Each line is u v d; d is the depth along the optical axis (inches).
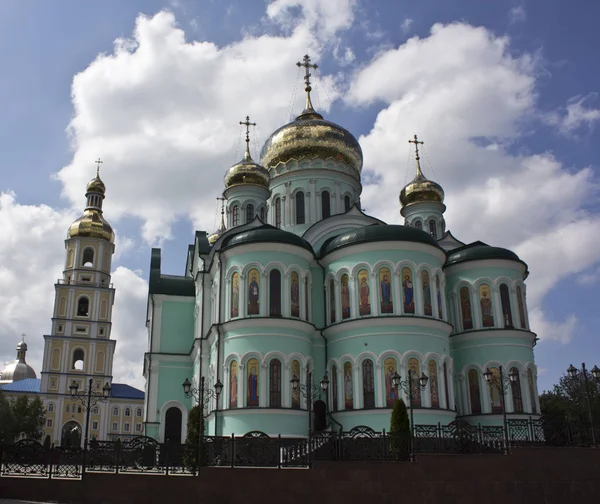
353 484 1031.0
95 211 3993.6
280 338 1475.1
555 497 1086.4
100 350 3708.2
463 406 1636.3
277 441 1097.4
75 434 3609.7
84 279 3828.7
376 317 1477.6
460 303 1716.3
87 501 1004.6
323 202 2000.5
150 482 1013.2
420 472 1048.2
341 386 1503.4
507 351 1630.2
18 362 4916.3
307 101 2244.1
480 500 1055.6
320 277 1673.2
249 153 2196.1
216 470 1020.5
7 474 1047.6
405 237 1528.1
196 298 1952.5
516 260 1710.1
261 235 1549.0
